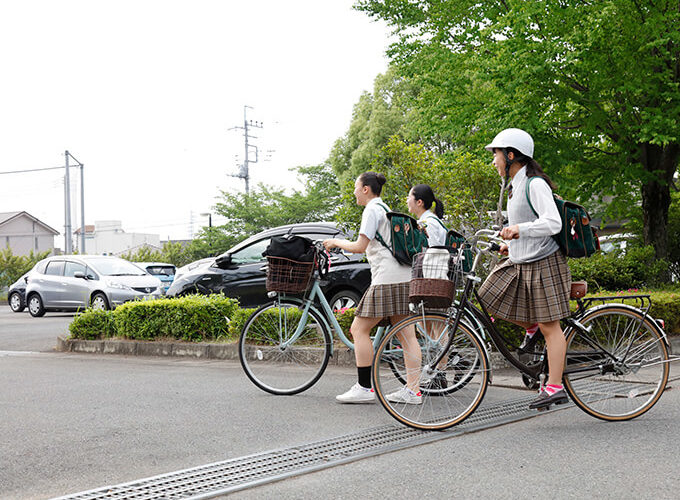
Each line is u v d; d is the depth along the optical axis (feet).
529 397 17.92
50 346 35.83
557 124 44.57
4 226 187.42
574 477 11.02
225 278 35.68
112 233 258.57
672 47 41.52
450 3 46.98
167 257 144.05
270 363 21.33
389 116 108.06
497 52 41.78
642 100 42.52
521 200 14.64
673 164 44.70
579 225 14.40
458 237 18.22
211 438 14.52
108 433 15.19
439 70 46.26
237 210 140.87
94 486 11.53
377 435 14.33
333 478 11.42
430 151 34.27
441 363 15.25
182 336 29.76
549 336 14.75
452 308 15.17
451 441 13.62
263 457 12.89
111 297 55.26
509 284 14.97
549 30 40.96
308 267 19.15
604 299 15.28
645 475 11.03
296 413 16.81
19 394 20.40
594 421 15.07
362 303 17.62
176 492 11.05
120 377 23.34
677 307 28.04
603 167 46.75
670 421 14.83
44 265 61.41
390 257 17.34
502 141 14.75
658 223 45.88
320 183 142.31
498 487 10.63
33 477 12.09
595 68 41.06
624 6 39.11
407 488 10.73
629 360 15.19
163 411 17.44
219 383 21.65
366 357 17.71
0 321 56.90
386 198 34.19
